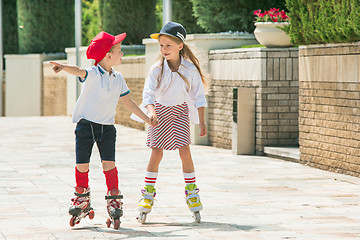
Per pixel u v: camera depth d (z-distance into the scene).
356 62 12.73
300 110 14.90
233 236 7.81
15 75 39.75
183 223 8.64
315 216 9.09
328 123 13.78
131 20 31.97
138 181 12.53
